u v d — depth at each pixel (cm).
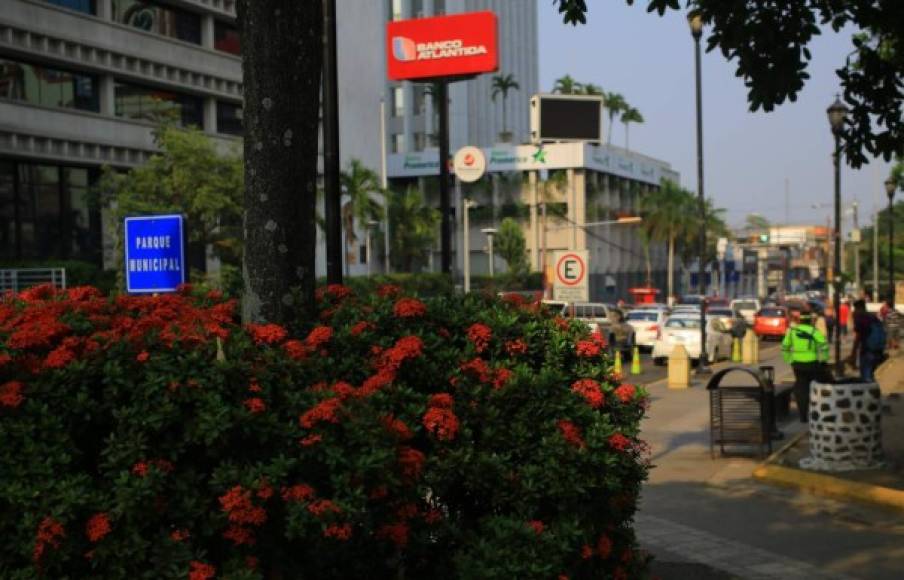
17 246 3772
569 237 8112
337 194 760
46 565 360
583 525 487
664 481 1205
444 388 504
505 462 477
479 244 8200
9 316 454
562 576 457
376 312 532
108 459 373
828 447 1184
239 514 374
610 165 8656
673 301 6072
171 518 379
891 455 1266
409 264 6731
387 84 9269
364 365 486
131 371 393
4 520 361
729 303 4966
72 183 4044
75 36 3884
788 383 2272
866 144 1112
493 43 2516
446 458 466
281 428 400
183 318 482
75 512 360
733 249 11200
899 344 3747
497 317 543
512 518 464
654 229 8519
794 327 1706
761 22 977
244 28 521
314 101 531
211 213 3416
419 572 476
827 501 1073
